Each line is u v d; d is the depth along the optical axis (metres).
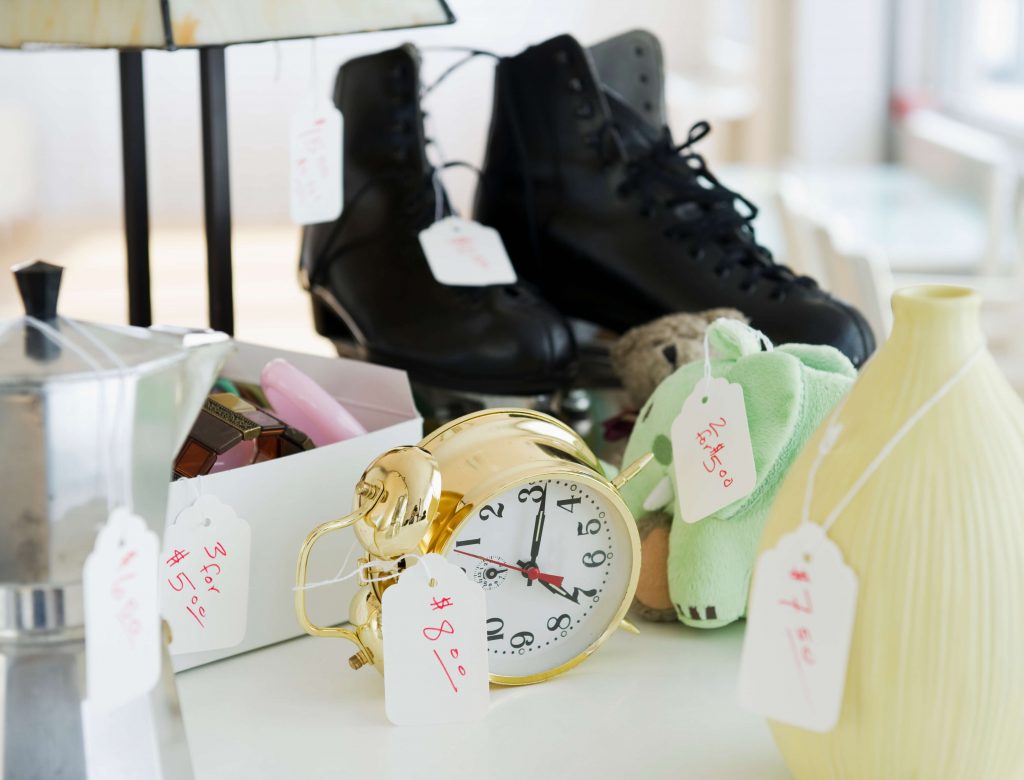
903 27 4.02
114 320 2.14
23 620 0.43
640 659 0.63
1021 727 0.45
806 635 0.45
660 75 1.08
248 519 0.61
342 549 0.66
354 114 0.93
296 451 0.68
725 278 0.90
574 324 1.03
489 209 1.03
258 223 3.62
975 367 0.46
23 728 0.43
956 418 0.45
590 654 0.62
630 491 0.67
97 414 0.40
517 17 4.02
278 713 0.57
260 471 0.61
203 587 0.59
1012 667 0.44
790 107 4.23
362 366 0.76
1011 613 0.44
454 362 0.85
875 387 0.47
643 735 0.56
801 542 0.46
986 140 3.30
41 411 0.40
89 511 0.42
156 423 0.43
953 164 3.21
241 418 0.67
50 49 0.72
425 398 0.89
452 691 0.56
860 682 0.45
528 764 0.53
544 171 0.98
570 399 0.93
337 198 0.82
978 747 0.45
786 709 0.46
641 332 0.86
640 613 0.67
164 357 0.42
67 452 0.40
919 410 0.45
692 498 0.62
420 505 0.54
